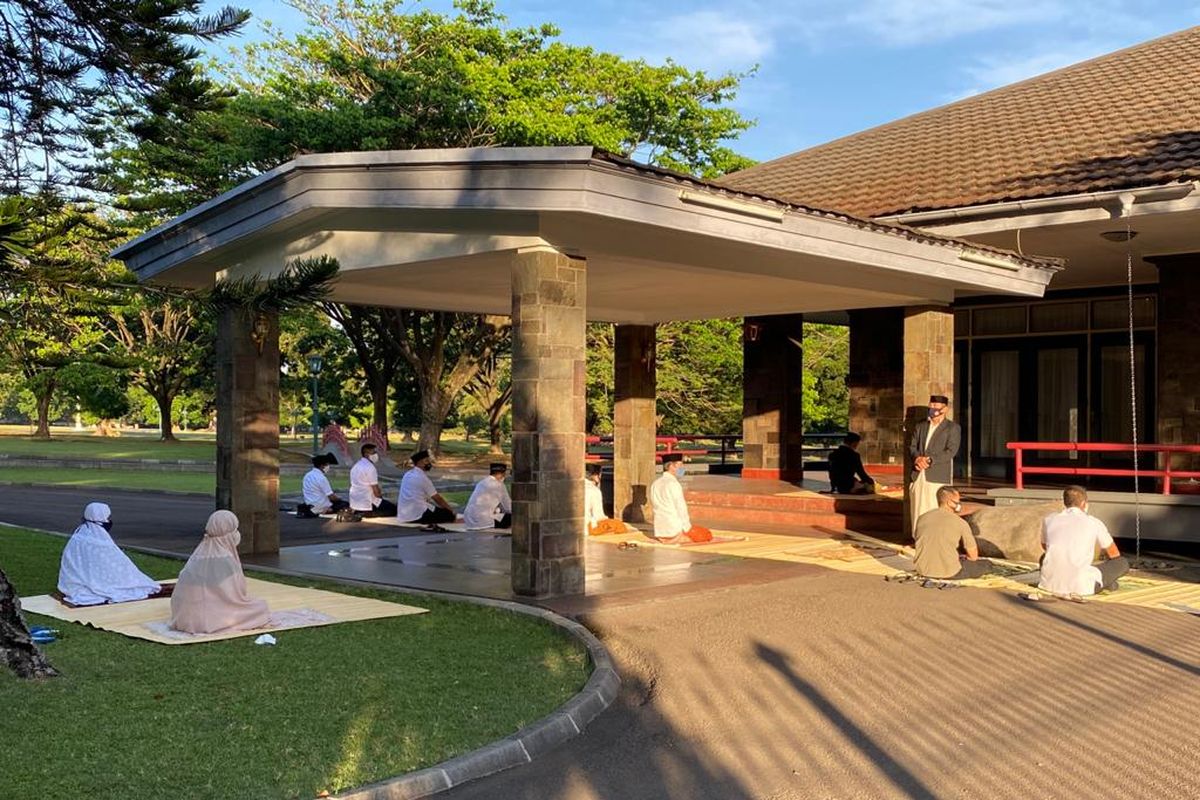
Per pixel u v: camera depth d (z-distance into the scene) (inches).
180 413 2459.4
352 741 214.8
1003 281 499.2
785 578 423.8
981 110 764.0
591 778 209.0
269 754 205.9
